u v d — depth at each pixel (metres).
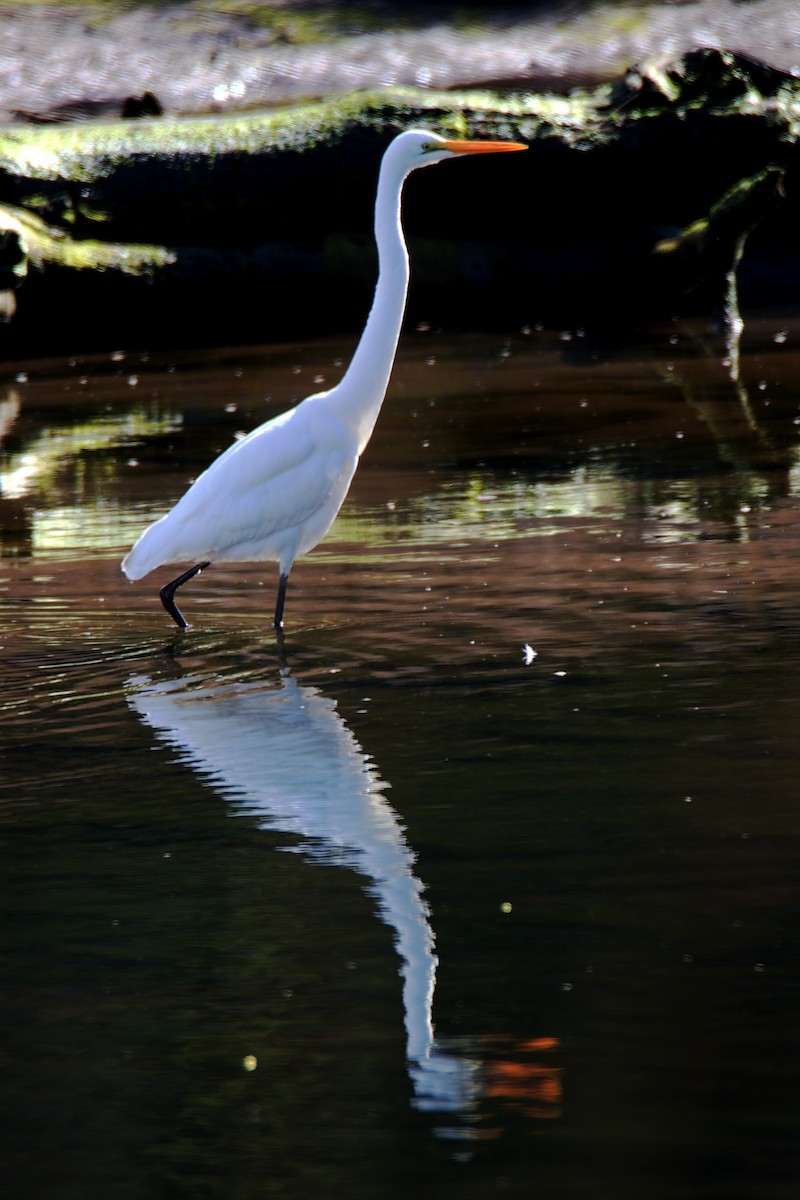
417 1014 5.55
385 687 9.53
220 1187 4.66
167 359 23.28
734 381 19.72
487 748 8.30
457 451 16.92
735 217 22.69
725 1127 4.77
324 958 6.03
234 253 23.88
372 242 24.20
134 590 12.36
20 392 21.42
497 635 10.48
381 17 34.34
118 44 33.97
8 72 33.06
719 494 14.36
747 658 9.60
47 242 22.89
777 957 5.79
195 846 7.23
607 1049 5.24
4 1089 5.25
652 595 11.21
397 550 13.10
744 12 32.56
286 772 8.14
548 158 23.69
